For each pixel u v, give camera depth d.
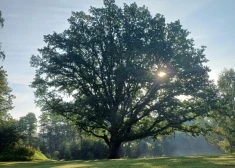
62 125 114.25
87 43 38.81
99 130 43.50
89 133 43.78
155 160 21.31
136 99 40.59
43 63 39.16
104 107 35.03
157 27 38.34
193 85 36.78
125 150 91.62
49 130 117.75
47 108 39.44
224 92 49.78
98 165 19.67
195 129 40.38
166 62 37.69
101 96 36.88
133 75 35.62
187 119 37.62
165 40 38.28
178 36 39.41
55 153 87.38
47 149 109.56
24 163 29.02
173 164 17.44
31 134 119.69
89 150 83.19
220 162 17.36
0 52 30.53
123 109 39.00
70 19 40.28
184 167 15.59
